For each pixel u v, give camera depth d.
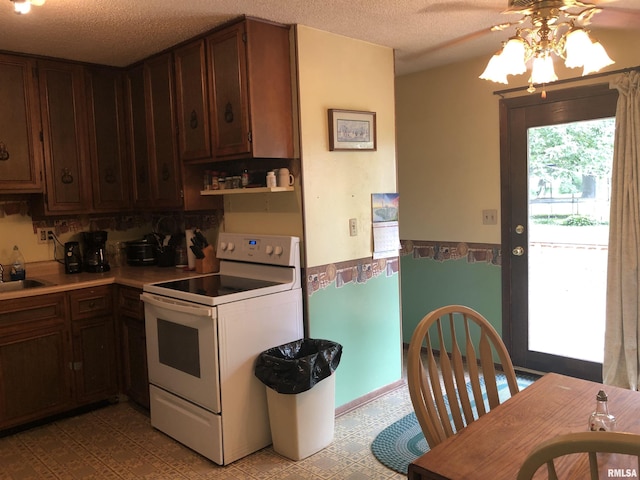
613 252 3.08
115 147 3.65
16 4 2.12
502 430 1.35
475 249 3.87
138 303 3.15
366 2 2.54
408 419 3.07
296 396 2.57
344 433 2.91
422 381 1.56
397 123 4.25
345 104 3.12
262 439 2.77
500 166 3.65
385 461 2.60
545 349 3.59
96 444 2.88
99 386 3.30
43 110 3.30
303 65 2.90
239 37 2.76
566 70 3.29
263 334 2.75
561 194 3.41
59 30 2.79
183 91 3.17
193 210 3.49
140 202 3.65
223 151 2.95
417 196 4.18
